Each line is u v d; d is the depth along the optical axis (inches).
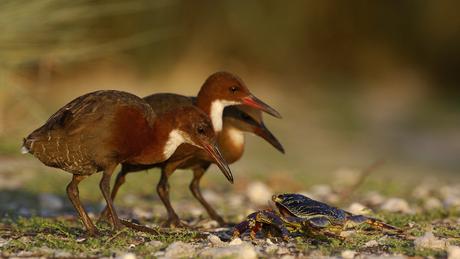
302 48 1136.8
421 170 752.3
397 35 1222.9
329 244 319.6
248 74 1075.9
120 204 477.4
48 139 327.9
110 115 332.8
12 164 583.2
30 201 476.7
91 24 829.2
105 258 298.8
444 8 1226.0
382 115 1042.1
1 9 560.1
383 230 351.3
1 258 301.0
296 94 1064.2
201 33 1039.0
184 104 390.9
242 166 669.9
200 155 393.1
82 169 336.2
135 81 955.3
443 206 445.4
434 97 1178.0
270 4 1088.8
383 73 1208.2
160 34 955.3
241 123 426.9
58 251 309.4
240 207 466.3
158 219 414.0
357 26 1198.3
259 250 307.6
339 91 1117.7
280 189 547.5
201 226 390.9
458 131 997.2
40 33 586.6
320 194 512.4
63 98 852.0
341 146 857.5
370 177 597.0
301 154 784.3
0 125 597.9
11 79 591.5
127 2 858.8
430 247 315.6
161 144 350.6
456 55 1233.4
